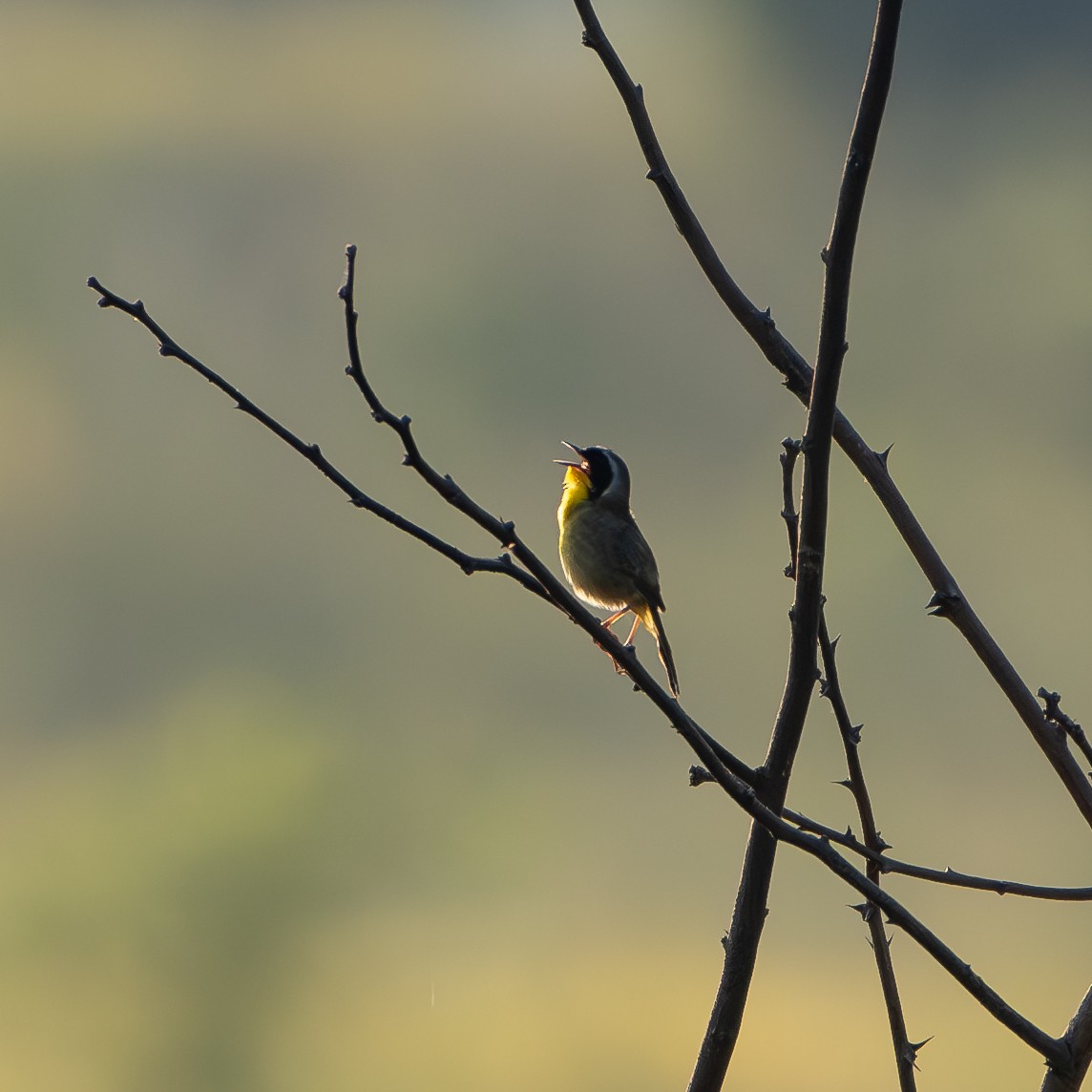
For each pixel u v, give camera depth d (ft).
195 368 15.43
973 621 18.70
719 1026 17.61
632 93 18.29
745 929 17.63
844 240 15.78
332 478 15.38
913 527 19.02
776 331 18.71
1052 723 18.30
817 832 17.74
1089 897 17.31
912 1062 17.90
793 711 17.31
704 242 18.67
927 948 16.30
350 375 14.79
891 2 15.40
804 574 16.76
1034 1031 16.58
